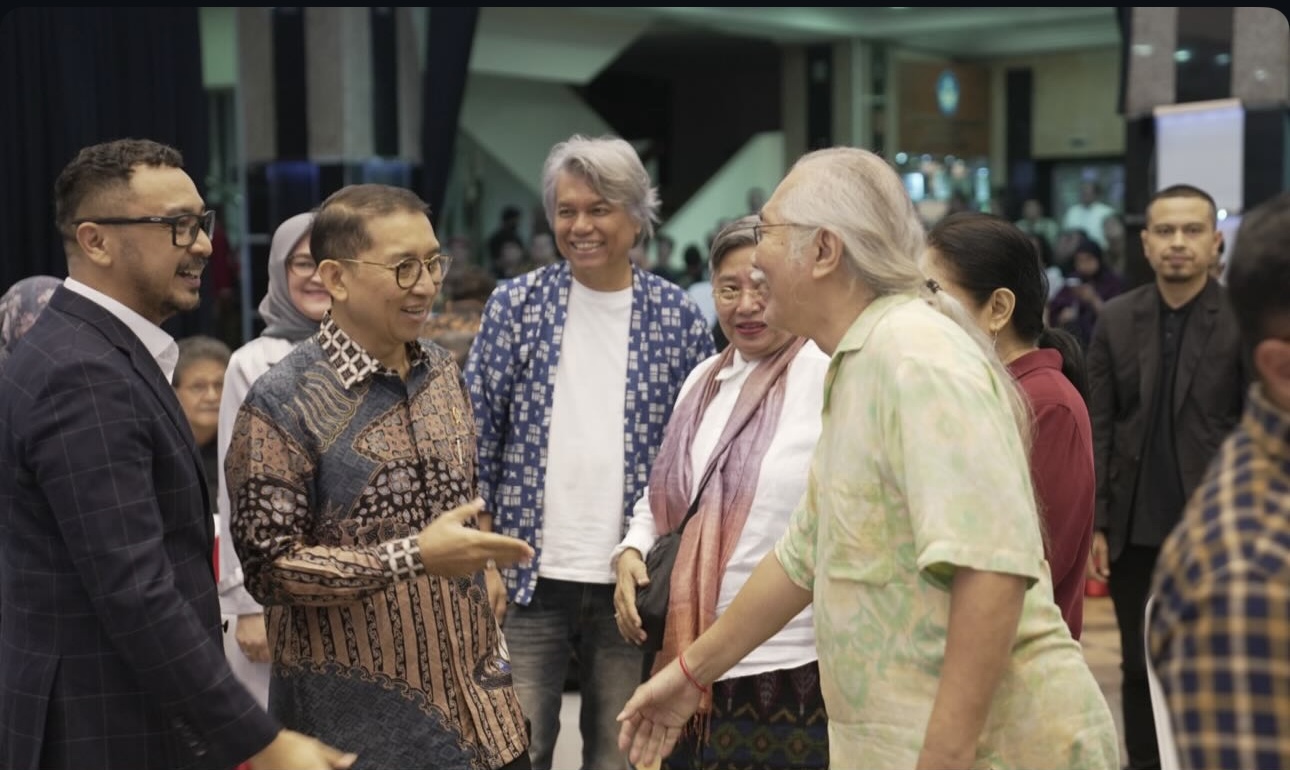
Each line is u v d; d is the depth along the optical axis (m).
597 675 3.13
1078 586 2.32
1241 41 6.30
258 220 8.60
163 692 1.95
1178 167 6.39
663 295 3.23
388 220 2.20
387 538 2.19
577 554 3.10
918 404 1.76
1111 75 14.95
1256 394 1.31
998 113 15.66
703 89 16.02
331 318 2.27
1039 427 2.29
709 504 2.81
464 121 13.02
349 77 8.62
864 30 14.56
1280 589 1.19
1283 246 1.28
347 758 2.03
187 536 2.10
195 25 8.70
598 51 13.67
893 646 1.82
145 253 2.08
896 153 14.92
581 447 3.13
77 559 1.94
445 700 2.22
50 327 2.03
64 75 8.12
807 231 1.90
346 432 2.20
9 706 2.03
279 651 2.24
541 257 11.48
